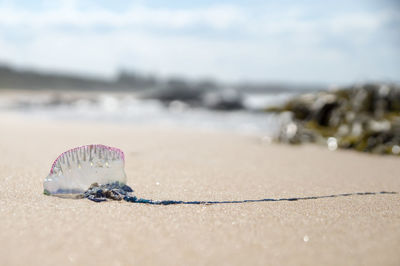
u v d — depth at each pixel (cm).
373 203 50
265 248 40
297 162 74
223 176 61
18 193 50
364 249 39
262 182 59
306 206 48
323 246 40
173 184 56
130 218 44
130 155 75
